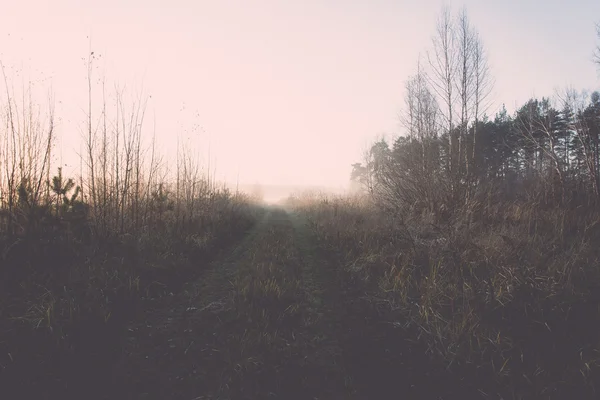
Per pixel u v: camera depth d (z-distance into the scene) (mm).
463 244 6020
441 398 2715
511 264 4848
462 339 3406
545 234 6535
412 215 8922
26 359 2979
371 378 3023
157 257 6270
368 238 8250
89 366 3070
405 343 3629
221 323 4121
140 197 9117
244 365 3111
